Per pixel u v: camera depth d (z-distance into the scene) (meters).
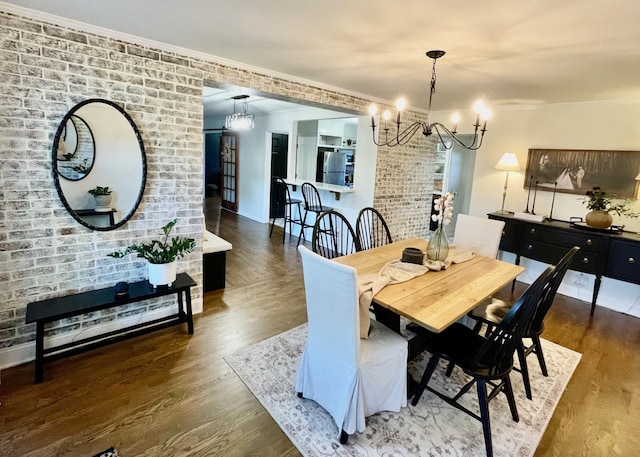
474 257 2.93
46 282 2.43
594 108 3.86
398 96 4.21
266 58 2.89
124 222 2.69
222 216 7.86
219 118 8.61
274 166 7.39
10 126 2.16
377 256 2.83
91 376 2.30
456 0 1.72
